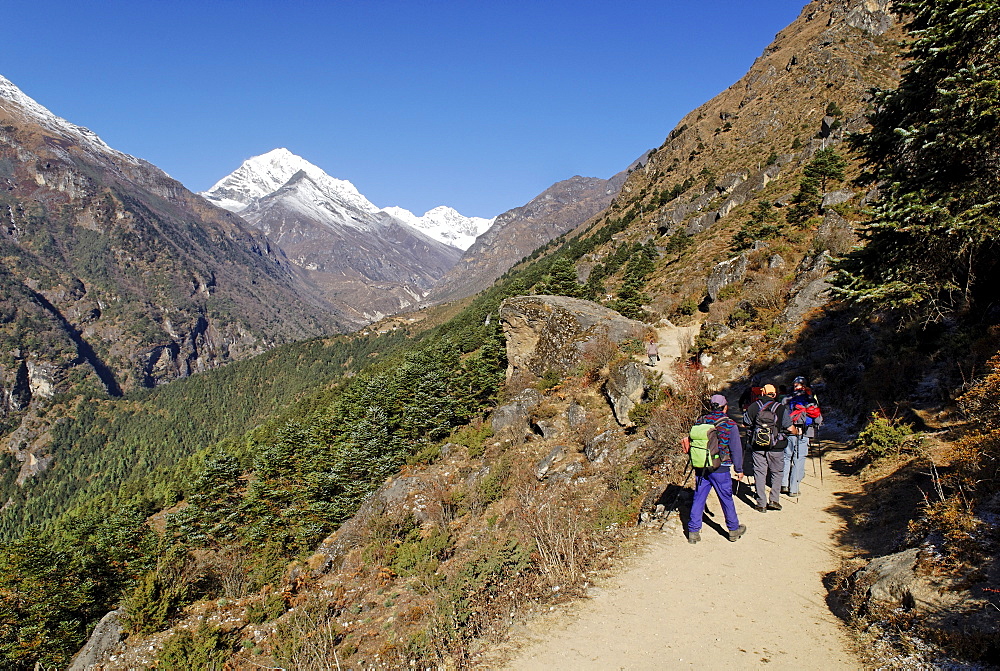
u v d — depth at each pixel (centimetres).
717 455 698
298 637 1017
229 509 3488
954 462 700
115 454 17762
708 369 1905
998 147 832
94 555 3012
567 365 2244
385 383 4059
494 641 561
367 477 2817
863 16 8612
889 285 948
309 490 2925
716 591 598
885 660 448
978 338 1005
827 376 1474
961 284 1071
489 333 4681
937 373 1078
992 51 833
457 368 3428
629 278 3434
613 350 2089
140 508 5616
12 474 18100
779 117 8044
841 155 4950
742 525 739
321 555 1925
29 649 2500
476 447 2109
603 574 667
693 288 3366
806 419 864
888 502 739
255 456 5097
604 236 9362
